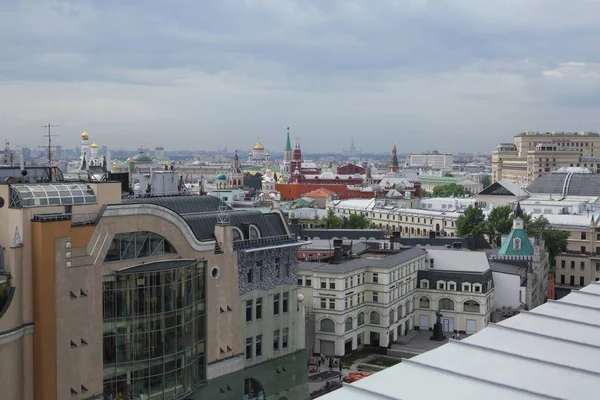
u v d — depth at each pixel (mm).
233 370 83250
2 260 64812
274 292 91812
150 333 71812
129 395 70938
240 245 87750
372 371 121250
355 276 131375
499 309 154000
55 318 64875
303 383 97000
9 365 62781
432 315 149250
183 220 76500
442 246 177250
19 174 80875
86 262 67188
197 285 78438
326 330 128125
